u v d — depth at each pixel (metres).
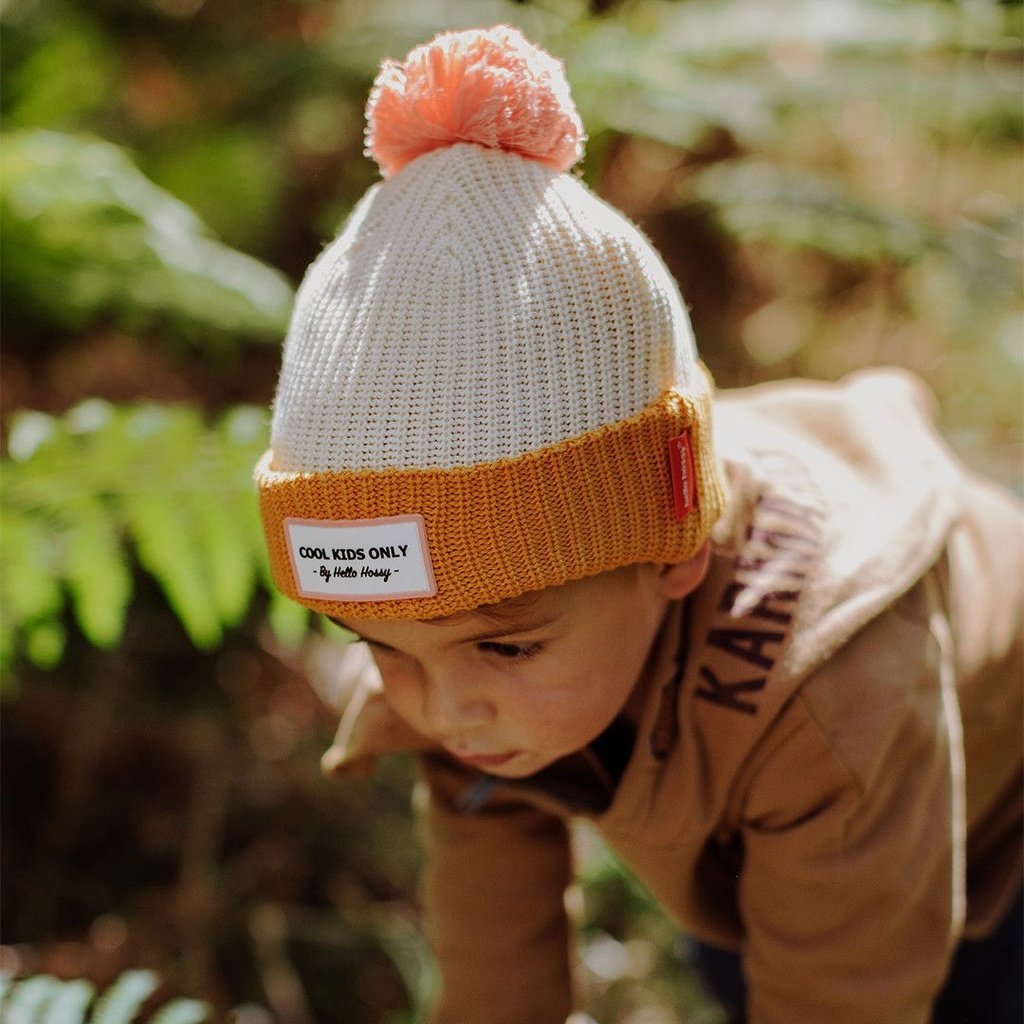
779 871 1.13
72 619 2.12
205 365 2.50
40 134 2.12
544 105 0.96
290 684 2.29
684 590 1.06
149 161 2.55
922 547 1.16
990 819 1.42
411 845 2.15
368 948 2.03
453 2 2.75
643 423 0.93
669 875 1.23
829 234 2.41
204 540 1.64
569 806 1.21
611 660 1.02
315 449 0.92
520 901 1.37
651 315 0.95
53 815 2.08
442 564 0.91
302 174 2.85
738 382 2.98
